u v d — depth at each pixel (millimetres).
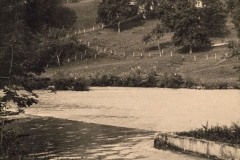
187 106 30250
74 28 131375
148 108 29250
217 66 76438
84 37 118375
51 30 106312
